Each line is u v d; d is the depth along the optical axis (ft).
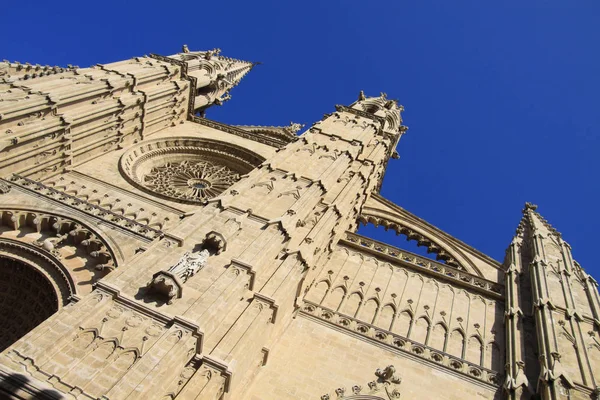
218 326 65.98
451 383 77.10
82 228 90.02
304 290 89.81
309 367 77.00
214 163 146.10
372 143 138.62
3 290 89.10
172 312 62.13
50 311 82.33
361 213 131.34
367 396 72.95
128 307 61.21
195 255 70.85
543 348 79.05
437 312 93.76
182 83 152.66
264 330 71.46
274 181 98.58
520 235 120.16
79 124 114.42
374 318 90.53
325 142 124.26
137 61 149.28
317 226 93.40
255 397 71.46
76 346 54.85
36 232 91.15
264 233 81.00
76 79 121.39
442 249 122.83
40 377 50.42
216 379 59.98
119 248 87.20
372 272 102.22
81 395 50.01
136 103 131.85
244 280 70.44
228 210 85.15
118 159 124.67
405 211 132.57
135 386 51.96
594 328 85.25
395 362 79.56
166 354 56.08
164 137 143.23
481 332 89.97
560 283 96.12
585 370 74.18
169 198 109.50
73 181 109.50
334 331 84.07
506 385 75.31
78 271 84.74
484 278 103.81
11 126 99.71
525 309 93.15
